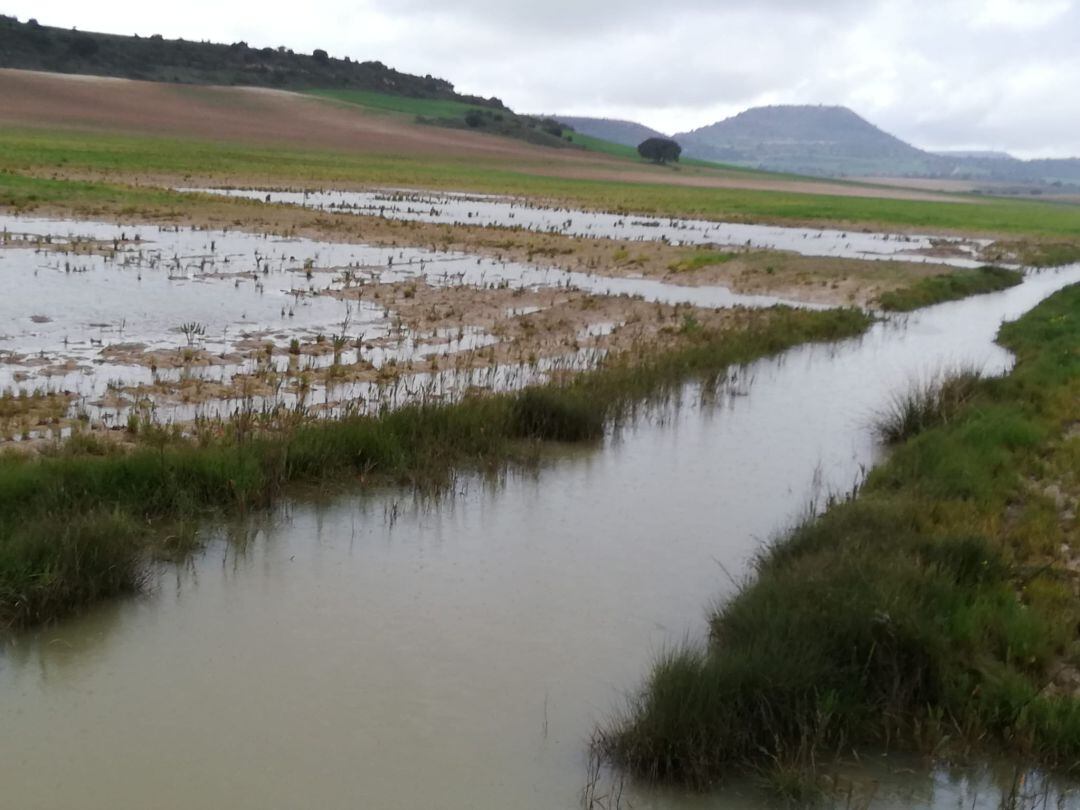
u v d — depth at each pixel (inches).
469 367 548.4
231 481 337.7
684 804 200.7
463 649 256.1
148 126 3956.7
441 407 434.6
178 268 828.0
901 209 2965.1
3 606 257.4
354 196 1953.7
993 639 253.0
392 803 195.8
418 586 291.6
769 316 802.2
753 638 243.9
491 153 4803.2
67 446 361.7
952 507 345.4
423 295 781.9
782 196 3472.0
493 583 296.2
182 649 250.2
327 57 6683.1
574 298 820.6
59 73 4886.8
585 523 348.5
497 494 374.3
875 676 234.7
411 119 5526.6
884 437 470.6
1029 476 401.4
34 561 269.0
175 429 388.5
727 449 446.9
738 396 547.5
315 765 206.4
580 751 215.6
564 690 238.7
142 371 496.7
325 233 1179.9
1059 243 1966.0
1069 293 1040.2
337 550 315.3
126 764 203.5
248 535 322.7
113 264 827.4
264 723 219.9
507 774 206.5
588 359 590.9
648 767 208.1
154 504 326.0
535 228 1496.1
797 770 205.2
